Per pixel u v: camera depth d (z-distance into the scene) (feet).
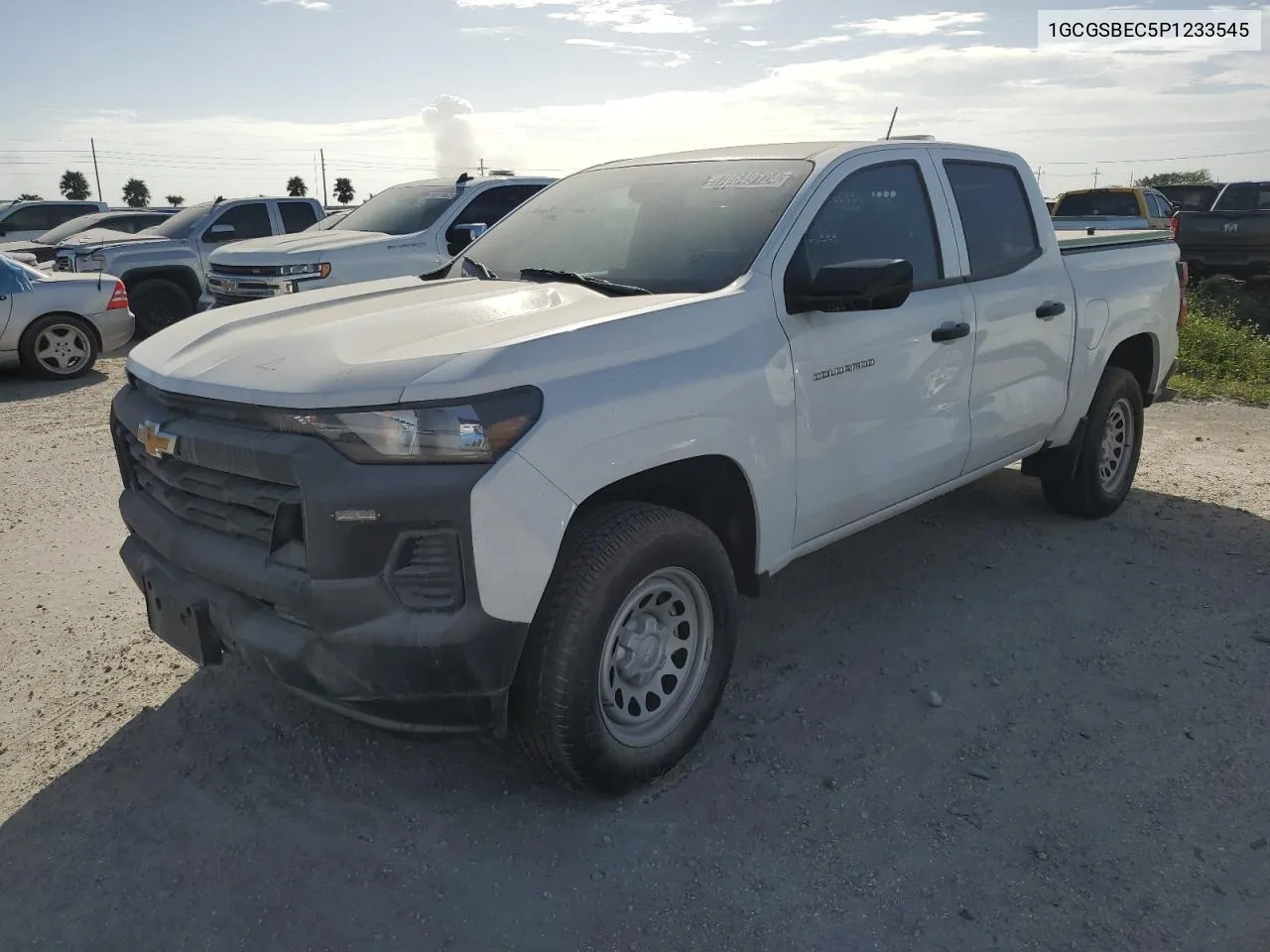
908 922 8.89
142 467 11.47
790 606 15.38
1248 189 59.57
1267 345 38.47
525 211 15.51
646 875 9.52
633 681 10.58
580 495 9.51
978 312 14.65
